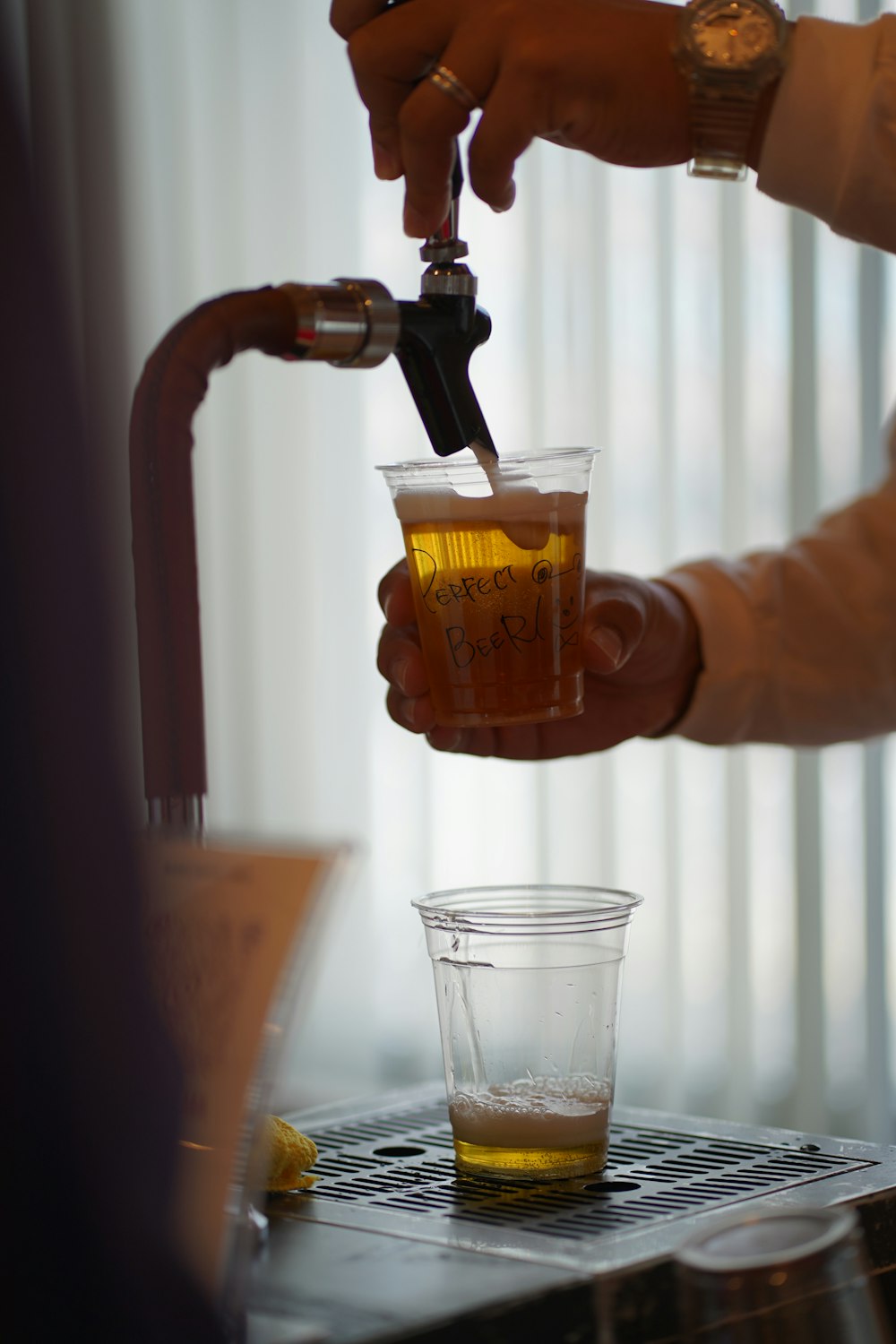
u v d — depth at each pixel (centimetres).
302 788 279
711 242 276
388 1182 109
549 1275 96
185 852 94
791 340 273
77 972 83
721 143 115
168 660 98
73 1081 83
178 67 262
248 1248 92
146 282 257
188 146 265
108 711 84
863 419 273
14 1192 83
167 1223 86
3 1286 83
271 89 271
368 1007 285
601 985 109
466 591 113
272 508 276
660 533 278
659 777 281
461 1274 97
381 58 114
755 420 276
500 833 283
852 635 139
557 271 275
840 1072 280
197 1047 93
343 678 282
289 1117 120
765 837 281
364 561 281
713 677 137
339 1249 100
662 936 281
